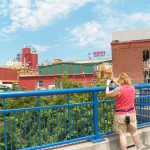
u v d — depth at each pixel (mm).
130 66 60469
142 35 65938
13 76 83312
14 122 5672
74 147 6070
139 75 59312
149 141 7406
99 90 6570
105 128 7000
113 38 68500
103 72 57875
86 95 10055
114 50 62031
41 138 6105
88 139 6488
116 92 6059
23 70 101188
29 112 5941
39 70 86250
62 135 6410
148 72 58406
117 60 61781
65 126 6355
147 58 59281
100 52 97500
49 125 6211
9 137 6324
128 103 6066
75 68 80625
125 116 6012
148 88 8094
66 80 19953
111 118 7066
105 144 6480
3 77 80125
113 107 7156
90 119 6629
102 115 6941
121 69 61219
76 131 6520
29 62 133875
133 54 60156
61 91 5828
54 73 83562
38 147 5781
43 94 5566
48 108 5926
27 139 6305
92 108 6625
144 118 7938
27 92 5355
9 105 9984
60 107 6109
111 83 6461
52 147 6020
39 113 5824
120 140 6086
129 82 6172
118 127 6098
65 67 82062
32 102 10320
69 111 6289
